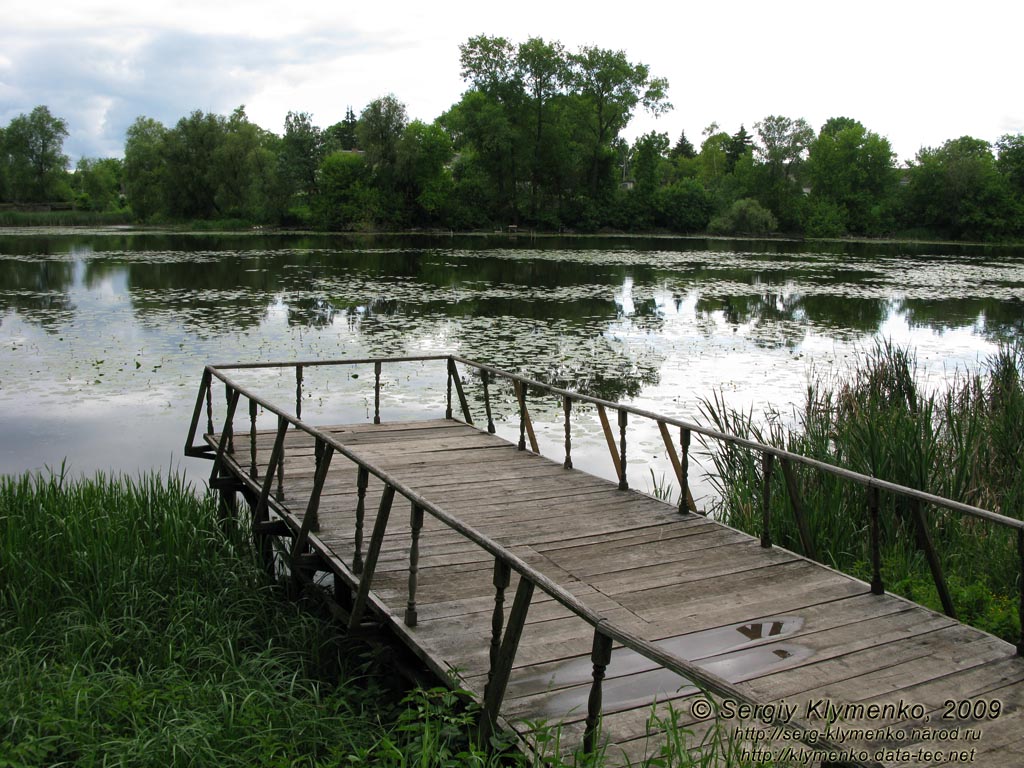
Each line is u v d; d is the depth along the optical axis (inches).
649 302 843.4
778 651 152.3
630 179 3302.2
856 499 264.7
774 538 256.8
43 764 135.0
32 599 208.4
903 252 1916.8
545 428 393.7
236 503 291.1
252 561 248.1
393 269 1153.4
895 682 141.4
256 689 164.9
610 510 233.6
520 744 122.4
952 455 283.9
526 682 140.3
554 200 2522.1
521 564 123.7
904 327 698.2
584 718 128.8
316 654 191.9
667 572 189.5
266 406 240.8
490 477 264.5
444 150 2405.3
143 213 2551.7
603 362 530.9
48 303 745.6
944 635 159.3
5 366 485.4
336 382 475.8
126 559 225.5
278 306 752.3
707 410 412.5
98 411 400.5
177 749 137.4
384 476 167.9
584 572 189.2
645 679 142.6
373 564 167.2
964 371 507.5
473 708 131.6
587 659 148.6
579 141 2447.1
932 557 172.9
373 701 170.1
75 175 3410.4
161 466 329.4
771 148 2709.2
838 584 183.5
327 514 226.5
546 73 2331.4
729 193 2883.9
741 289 978.7
